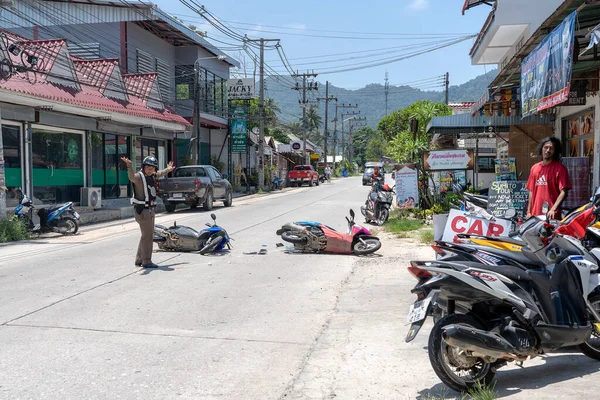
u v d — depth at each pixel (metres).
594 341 4.99
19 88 15.95
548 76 7.64
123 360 5.02
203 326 6.08
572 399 4.02
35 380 4.55
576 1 6.98
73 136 21.11
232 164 39.88
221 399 4.20
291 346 5.43
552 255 4.43
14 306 6.95
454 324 4.14
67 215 14.93
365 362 4.98
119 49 26.47
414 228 14.01
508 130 19.02
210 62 35.00
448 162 15.68
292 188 45.72
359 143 136.50
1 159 14.90
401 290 7.71
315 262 9.95
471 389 4.16
